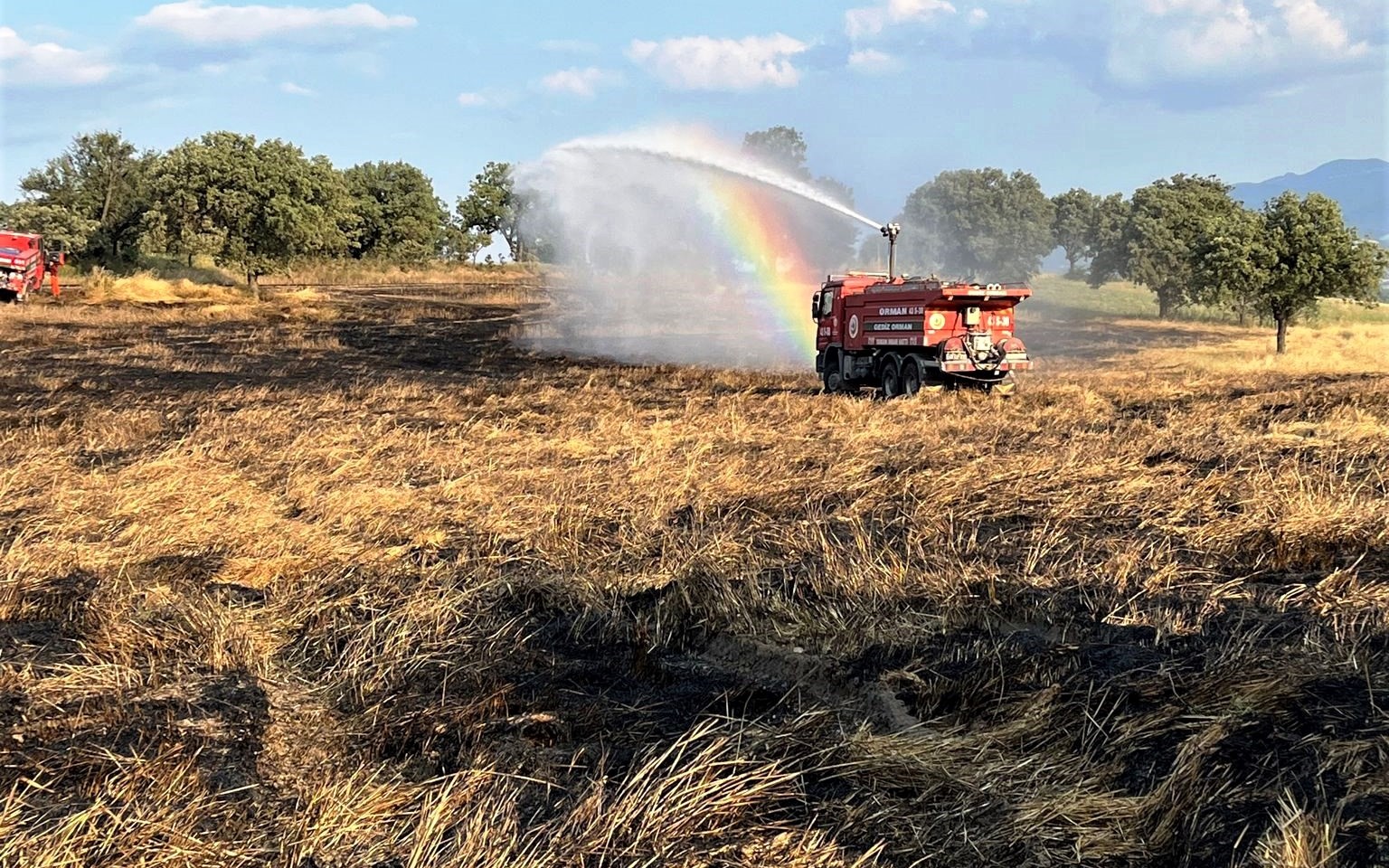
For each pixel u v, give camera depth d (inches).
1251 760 158.1
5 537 313.0
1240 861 133.6
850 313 813.9
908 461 427.8
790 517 341.1
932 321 717.9
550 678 214.1
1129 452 432.8
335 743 183.6
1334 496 315.0
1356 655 196.1
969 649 215.8
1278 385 758.5
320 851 146.7
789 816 154.6
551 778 168.7
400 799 160.2
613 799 159.8
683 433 530.3
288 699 203.9
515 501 361.4
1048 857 143.3
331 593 267.9
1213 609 231.0
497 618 250.4
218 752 177.5
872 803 157.8
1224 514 309.7
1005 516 328.2
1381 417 524.4
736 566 280.1
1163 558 271.6
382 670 215.6
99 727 186.1
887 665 213.5
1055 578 259.1
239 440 494.0
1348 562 258.7
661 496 363.6
